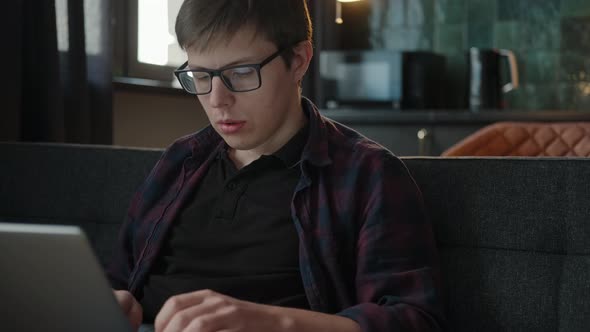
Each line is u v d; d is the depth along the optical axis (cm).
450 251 122
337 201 115
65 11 229
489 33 447
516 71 409
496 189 120
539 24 435
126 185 155
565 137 170
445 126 382
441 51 459
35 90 213
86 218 158
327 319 94
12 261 64
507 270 117
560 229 114
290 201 116
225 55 109
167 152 133
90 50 247
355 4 477
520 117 371
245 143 112
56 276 64
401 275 105
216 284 113
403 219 110
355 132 124
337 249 112
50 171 162
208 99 112
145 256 122
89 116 237
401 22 468
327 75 413
